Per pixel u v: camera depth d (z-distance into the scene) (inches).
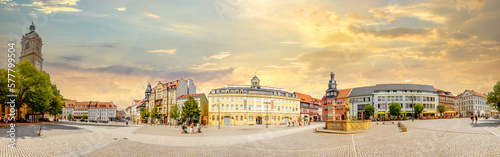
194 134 1685.5
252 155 818.8
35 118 2501.2
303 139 1230.9
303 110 4532.5
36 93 1881.2
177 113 3558.1
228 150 914.1
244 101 3688.5
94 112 6333.7
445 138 1041.5
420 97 4023.1
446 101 4195.4
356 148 908.6
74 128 1738.4
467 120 2266.2
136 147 972.6
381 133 1376.7
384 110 4030.5
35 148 854.5
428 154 742.5
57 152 813.2
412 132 1338.6
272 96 3905.0
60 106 2605.8
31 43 1969.7
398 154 764.0
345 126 1566.2
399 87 4062.5
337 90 4694.9
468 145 852.6
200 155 820.0
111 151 868.6
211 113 3703.3
